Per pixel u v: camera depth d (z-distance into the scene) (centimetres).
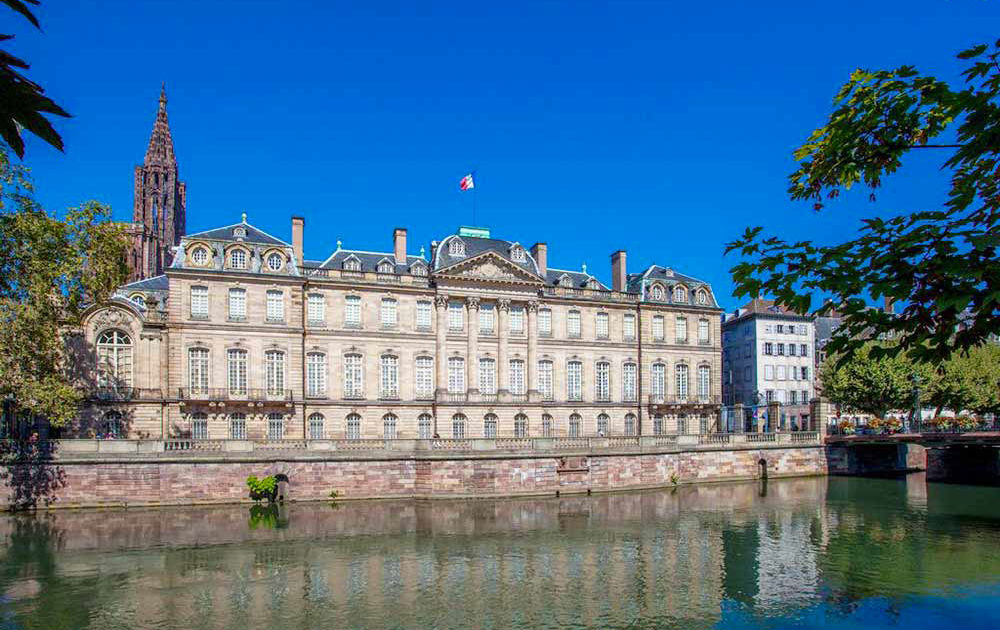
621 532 4500
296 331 6800
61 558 3797
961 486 6688
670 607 3073
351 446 5884
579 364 7950
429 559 3831
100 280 5059
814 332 10438
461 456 5872
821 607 3042
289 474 5619
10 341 4697
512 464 5991
